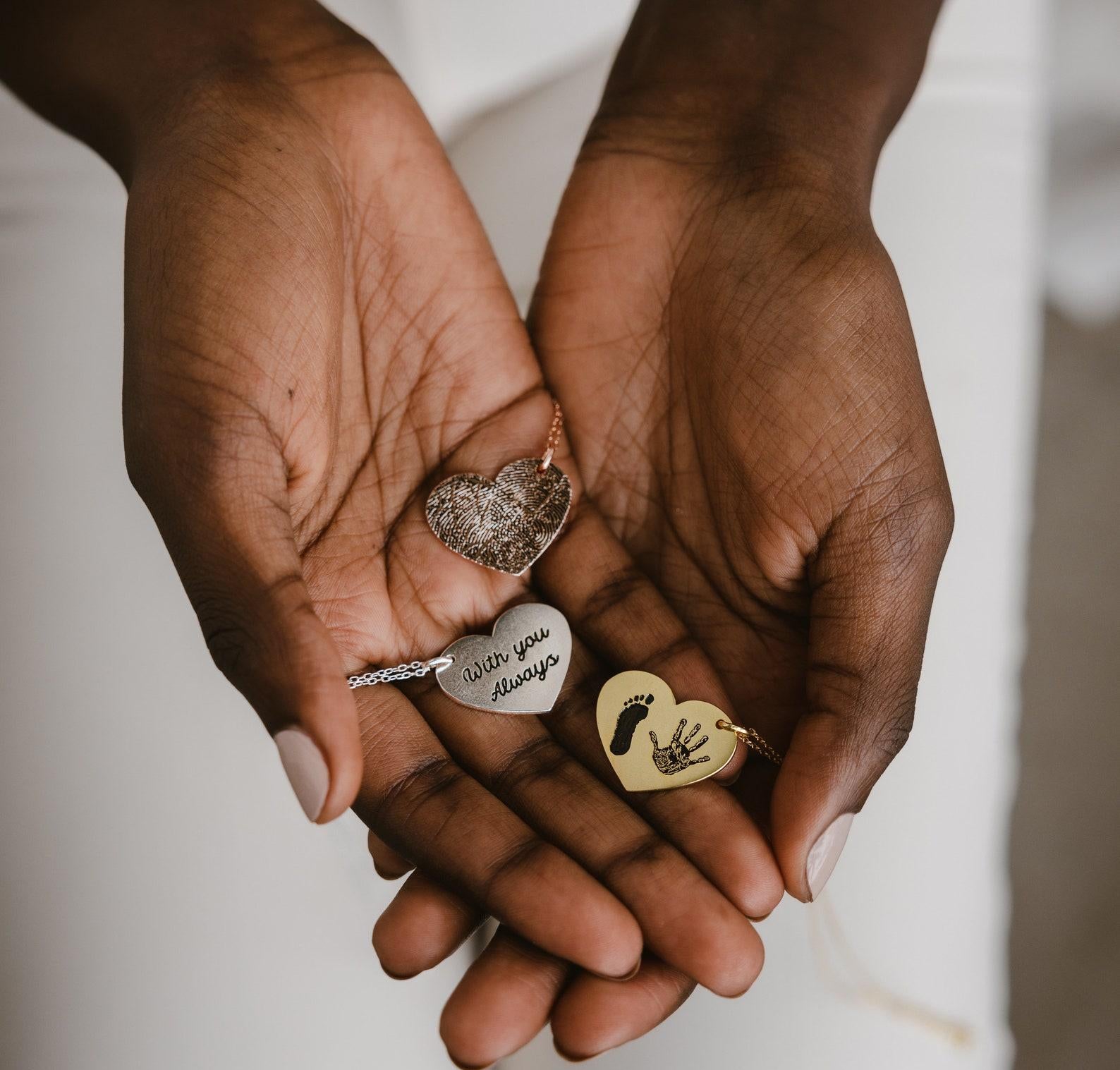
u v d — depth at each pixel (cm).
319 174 23
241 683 19
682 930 19
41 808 25
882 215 31
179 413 20
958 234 30
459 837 20
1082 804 33
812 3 27
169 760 26
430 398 25
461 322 25
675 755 21
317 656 18
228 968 24
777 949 24
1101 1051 31
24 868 25
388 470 24
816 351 22
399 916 20
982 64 32
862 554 21
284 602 19
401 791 20
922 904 25
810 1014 24
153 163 23
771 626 23
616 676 22
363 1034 24
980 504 28
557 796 20
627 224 25
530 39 36
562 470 25
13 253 29
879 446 21
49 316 29
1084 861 33
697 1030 24
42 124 30
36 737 25
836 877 25
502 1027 19
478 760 21
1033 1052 31
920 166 31
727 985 19
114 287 29
